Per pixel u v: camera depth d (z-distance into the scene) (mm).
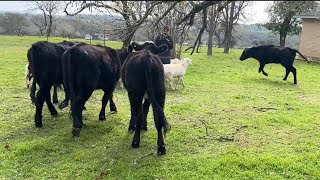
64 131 6891
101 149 6043
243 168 5293
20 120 7594
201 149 6133
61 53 7031
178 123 7652
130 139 6547
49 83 7082
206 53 27641
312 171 5219
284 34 22453
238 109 9016
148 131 7012
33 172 5152
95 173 5137
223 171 5180
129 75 5859
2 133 6719
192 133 6945
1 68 14852
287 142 6543
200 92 11172
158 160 5574
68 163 5465
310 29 23188
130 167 5297
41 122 7145
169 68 11227
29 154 5750
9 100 9312
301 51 23984
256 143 6465
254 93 11234
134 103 5988
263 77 14820
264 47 14445
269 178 4961
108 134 6793
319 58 22703
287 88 12375
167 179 4934
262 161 5496
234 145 6336
